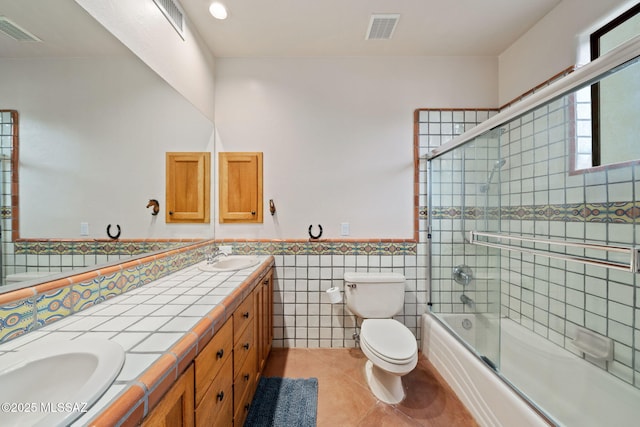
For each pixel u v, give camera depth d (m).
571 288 1.47
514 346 1.69
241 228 2.14
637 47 0.86
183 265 1.66
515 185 1.70
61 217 0.90
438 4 1.64
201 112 1.91
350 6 1.64
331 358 2.01
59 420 0.42
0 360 0.62
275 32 1.87
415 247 2.15
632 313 1.21
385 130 2.16
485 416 1.39
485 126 1.56
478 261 1.75
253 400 1.56
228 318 1.07
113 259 1.14
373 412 1.49
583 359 1.39
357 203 2.15
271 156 2.14
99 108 1.05
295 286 2.15
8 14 0.73
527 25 1.84
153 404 0.57
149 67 1.34
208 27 1.82
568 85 1.08
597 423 1.22
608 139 1.27
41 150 0.83
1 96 0.71
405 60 2.16
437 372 1.88
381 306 1.93
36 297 0.80
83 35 0.97
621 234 1.23
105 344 0.68
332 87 2.15
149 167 1.38
